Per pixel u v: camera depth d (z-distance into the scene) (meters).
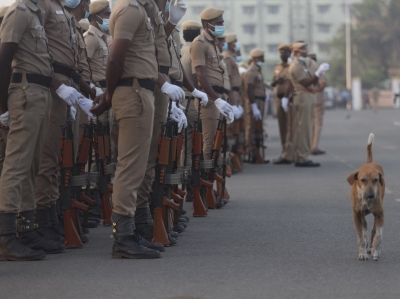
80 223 7.81
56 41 7.49
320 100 17.81
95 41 9.87
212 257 6.76
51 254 6.95
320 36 102.56
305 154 15.11
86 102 7.67
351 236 7.74
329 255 6.81
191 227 8.43
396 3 81.88
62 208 7.30
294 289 5.58
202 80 9.62
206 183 9.33
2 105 6.65
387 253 6.89
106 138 8.77
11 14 6.60
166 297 5.39
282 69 16.06
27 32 6.71
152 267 6.35
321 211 9.44
